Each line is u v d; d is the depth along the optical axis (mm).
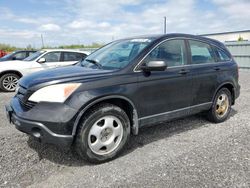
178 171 3113
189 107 4355
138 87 3582
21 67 8797
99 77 3301
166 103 3975
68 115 2994
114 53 4148
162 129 4641
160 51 3949
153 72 3771
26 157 3434
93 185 2846
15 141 3912
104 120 3332
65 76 3248
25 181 2928
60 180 2965
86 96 3105
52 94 3049
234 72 5156
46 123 2988
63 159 3453
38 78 3322
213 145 3902
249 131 4523
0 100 7152
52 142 3037
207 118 5035
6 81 8734
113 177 3006
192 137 4258
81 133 3141
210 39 4961
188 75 4211
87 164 3340
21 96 3391
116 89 3357
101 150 3363
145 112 3732
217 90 4816
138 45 4004
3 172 3066
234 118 5359
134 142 4043
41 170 3172
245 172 3078
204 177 2971
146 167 3230
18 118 3186
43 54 9273
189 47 4391
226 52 5203
